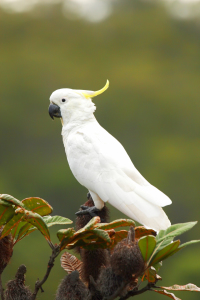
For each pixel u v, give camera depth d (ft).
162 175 75.77
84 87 90.02
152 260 10.94
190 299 53.06
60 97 20.93
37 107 87.35
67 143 20.35
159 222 16.75
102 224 11.58
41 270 52.19
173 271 59.52
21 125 83.41
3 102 86.58
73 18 105.19
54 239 55.57
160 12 106.11
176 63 96.53
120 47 99.96
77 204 70.28
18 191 73.56
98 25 103.04
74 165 19.42
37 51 97.09
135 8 107.96
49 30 102.27
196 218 70.95
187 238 65.26
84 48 99.09
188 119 86.12
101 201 18.19
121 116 85.25
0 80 89.40
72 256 14.43
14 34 101.04
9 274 51.90
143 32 100.94
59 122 82.38
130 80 90.17
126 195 17.62
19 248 54.60
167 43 100.37
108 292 11.09
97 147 19.11
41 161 77.87
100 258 13.39
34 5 106.63
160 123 85.40
